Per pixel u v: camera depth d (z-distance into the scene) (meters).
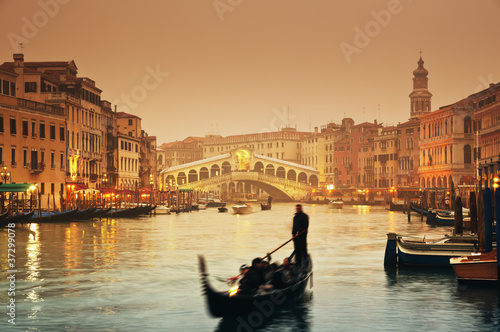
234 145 183.88
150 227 54.12
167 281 24.02
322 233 47.62
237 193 154.50
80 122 73.38
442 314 18.41
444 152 93.56
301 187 139.50
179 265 28.22
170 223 61.75
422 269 26.00
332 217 75.38
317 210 100.12
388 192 119.06
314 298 20.53
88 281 23.94
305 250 20.58
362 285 22.64
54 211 57.41
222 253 33.19
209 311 16.53
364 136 138.88
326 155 156.88
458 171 90.19
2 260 29.53
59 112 65.75
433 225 57.31
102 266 27.75
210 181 131.62
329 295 20.97
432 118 98.69
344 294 21.11
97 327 17.20
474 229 29.88
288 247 36.66
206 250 34.66
